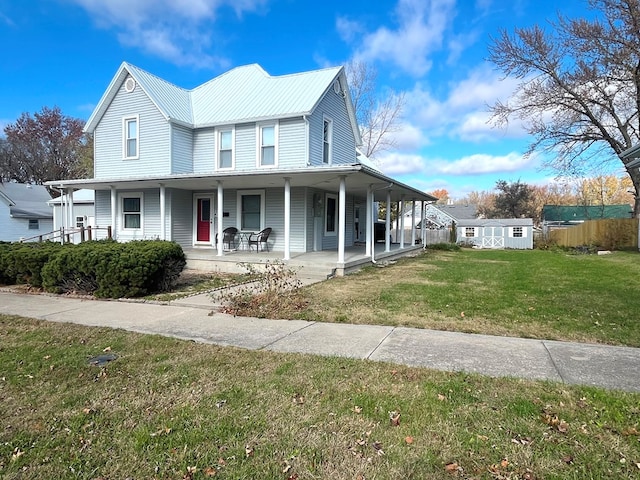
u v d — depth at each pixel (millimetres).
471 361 3980
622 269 11867
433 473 2244
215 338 4883
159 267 8039
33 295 8055
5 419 2879
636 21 17984
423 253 19797
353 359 4043
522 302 6992
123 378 3613
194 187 14664
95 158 16172
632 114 21156
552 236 28656
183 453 2449
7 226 27656
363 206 21922
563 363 3912
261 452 2463
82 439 2611
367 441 2570
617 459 2330
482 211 53344
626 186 44375
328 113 15367
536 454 2385
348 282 9398
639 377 3537
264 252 13734
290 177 11477
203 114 15625
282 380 3527
